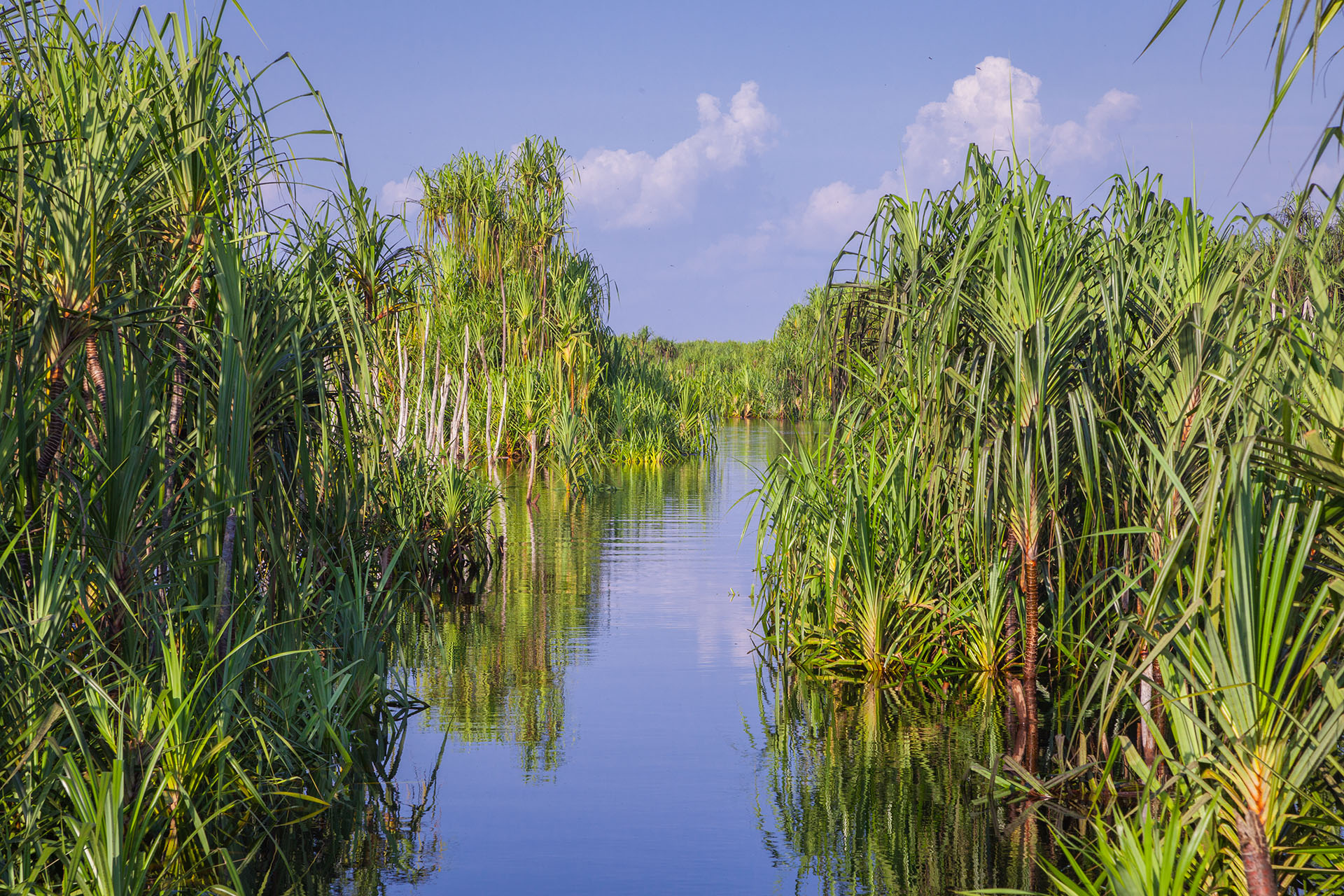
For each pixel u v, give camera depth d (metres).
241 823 4.59
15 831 3.73
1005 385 5.77
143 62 4.77
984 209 5.82
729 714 6.57
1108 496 5.72
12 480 4.02
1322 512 3.14
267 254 5.17
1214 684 3.18
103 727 4.00
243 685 5.08
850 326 7.09
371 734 6.14
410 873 4.27
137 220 4.48
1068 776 4.73
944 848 4.52
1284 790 3.08
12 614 3.85
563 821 4.85
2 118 3.92
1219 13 2.11
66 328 3.99
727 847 4.55
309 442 5.57
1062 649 5.50
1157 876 3.19
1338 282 3.38
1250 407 3.38
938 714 6.54
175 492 4.79
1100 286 5.55
